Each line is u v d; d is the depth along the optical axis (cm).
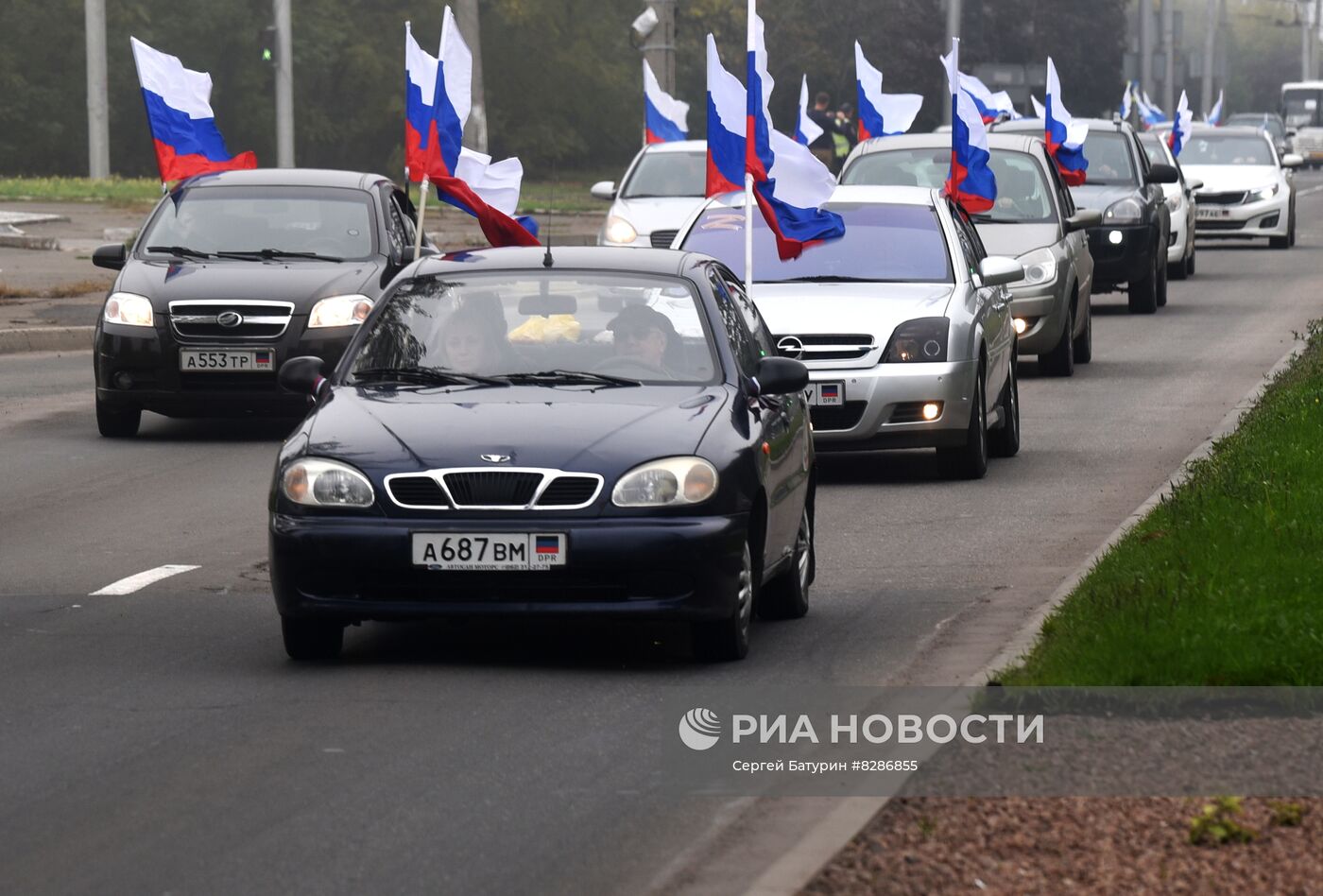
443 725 2377
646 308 3020
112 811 2031
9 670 2703
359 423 2727
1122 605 2589
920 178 6688
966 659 2728
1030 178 6675
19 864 1867
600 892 1780
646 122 9912
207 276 5194
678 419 2734
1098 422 5447
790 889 1702
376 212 5550
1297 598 2583
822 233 4744
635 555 2592
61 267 9812
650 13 10038
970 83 8394
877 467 4775
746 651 2758
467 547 2591
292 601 2652
